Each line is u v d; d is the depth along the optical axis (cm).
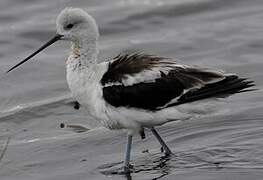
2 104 1697
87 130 1548
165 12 2111
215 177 1272
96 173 1333
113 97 1289
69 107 1669
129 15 2100
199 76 1280
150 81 1290
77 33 1339
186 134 1472
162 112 1295
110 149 1442
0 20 2112
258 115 1528
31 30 2041
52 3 2197
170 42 1942
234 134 1448
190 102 1284
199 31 1994
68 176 1329
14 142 1502
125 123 1310
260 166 1305
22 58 1914
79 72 1326
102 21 2075
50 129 1567
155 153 1397
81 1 2200
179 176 1288
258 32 1961
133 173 1320
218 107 1438
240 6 2130
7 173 1353
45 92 1747
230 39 1938
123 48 1923
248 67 1783
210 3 2141
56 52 1941
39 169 1366
